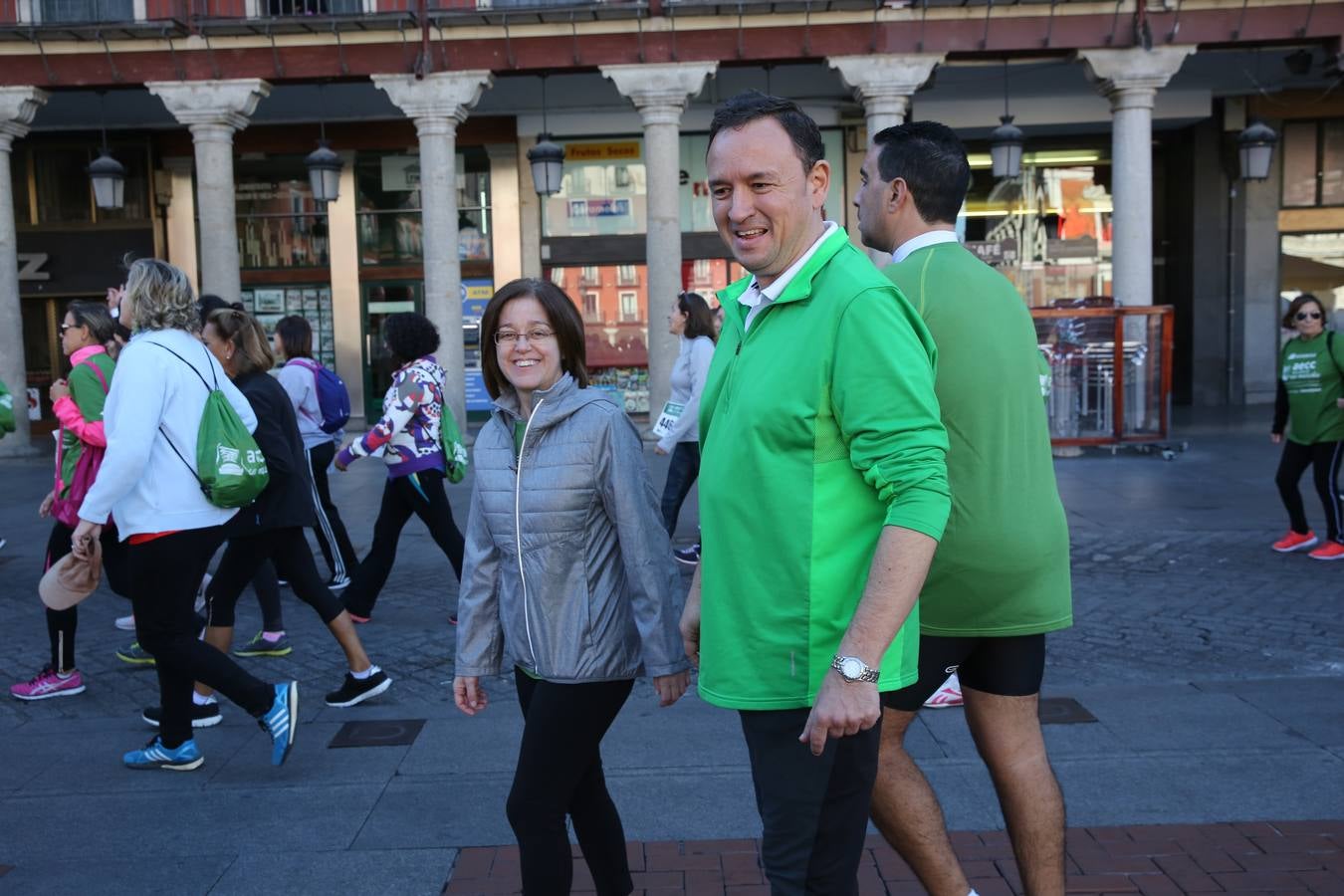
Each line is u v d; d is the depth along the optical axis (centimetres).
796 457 218
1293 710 477
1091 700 497
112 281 1852
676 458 790
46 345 1870
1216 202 1898
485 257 1848
